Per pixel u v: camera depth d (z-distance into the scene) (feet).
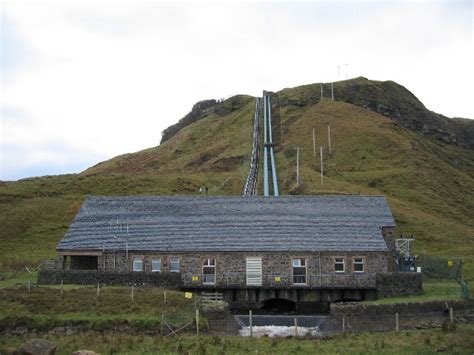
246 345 103.24
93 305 127.03
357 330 128.57
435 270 189.98
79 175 409.49
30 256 235.20
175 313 124.67
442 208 372.38
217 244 171.83
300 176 388.98
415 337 111.96
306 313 164.14
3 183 377.30
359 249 167.94
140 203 193.16
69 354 91.40
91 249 174.60
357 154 486.38
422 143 584.81
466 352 97.76
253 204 189.98
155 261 172.45
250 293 168.55
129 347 99.40
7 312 121.70
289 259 168.76
